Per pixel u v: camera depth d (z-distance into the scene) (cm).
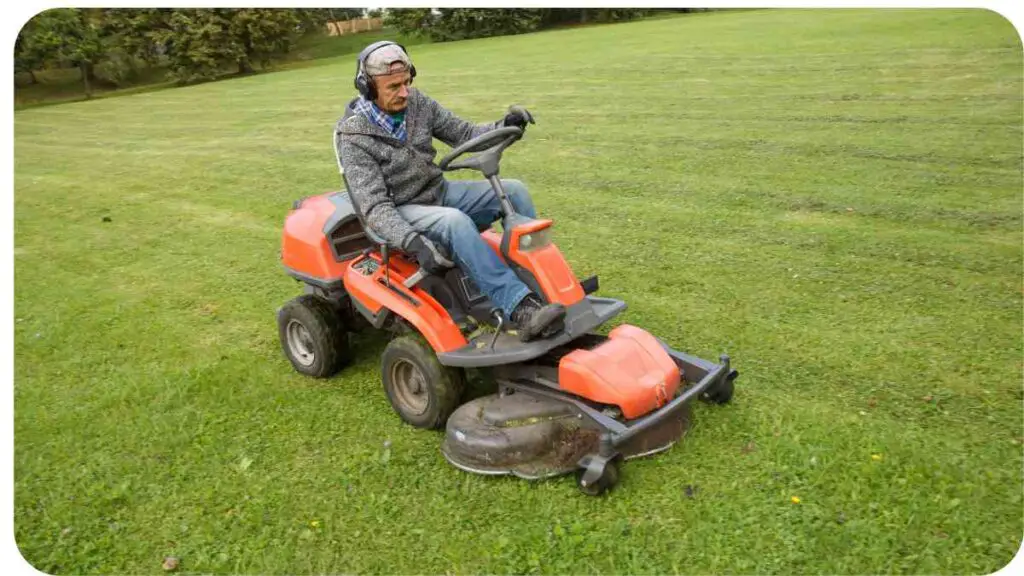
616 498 298
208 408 392
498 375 343
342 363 415
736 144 815
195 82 2747
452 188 381
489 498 306
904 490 290
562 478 312
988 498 285
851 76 1072
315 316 401
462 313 371
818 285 481
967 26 1374
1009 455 309
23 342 488
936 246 518
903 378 371
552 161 831
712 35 1775
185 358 454
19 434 378
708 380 326
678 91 1137
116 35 2789
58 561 291
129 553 294
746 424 338
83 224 759
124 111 1752
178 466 344
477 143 342
